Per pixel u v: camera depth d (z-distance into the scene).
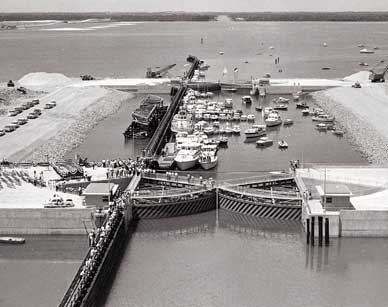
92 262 94.06
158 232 119.00
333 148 180.88
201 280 99.19
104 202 116.06
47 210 113.12
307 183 129.75
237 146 184.75
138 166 143.75
